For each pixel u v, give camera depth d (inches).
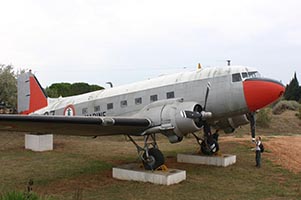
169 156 561.6
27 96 681.6
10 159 541.3
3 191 342.0
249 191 334.0
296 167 459.8
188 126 370.9
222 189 342.0
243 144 689.6
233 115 440.1
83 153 611.2
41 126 334.0
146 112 404.5
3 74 1023.6
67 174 426.9
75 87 1557.6
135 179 384.2
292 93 2186.3
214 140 500.7
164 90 454.6
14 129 344.5
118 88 510.0
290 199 306.0
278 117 1348.4
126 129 386.0
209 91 432.5
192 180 382.0
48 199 209.9
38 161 523.5
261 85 406.6
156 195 321.1
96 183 378.0
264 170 439.5
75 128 358.6
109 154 600.1
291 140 764.0
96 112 516.7
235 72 426.0
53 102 620.1
